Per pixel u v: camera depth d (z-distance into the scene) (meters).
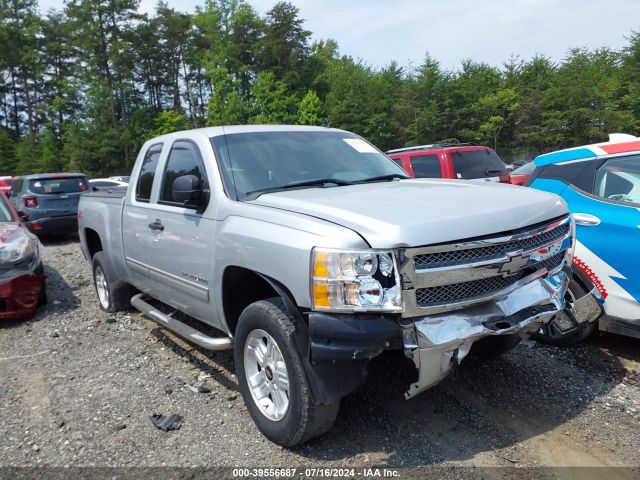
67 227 12.75
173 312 5.85
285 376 3.11
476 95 51.12
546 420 3.46
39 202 12.42
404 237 2.69
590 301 4.30
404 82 60.16
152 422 3.62
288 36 59.72
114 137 55.59
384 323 2.71
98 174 56.19
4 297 5.79
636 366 4.21
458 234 2.82
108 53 55.19
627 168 4.40
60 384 4.29
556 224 3.31
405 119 54.78
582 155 4.75
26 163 58.34
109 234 5.55
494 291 3.01
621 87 45.06
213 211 3.71
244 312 3.33
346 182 4.03
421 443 3.23
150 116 60.50
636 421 3.42
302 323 2.97
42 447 3.38
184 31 67.06
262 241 3.14
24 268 6.02
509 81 51.06
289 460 3.10
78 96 57.03
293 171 4.00
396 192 3.47
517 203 3.22
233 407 3.80
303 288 2.84
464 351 2.89
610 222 4.25
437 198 3.26
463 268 2.83
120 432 3.52
